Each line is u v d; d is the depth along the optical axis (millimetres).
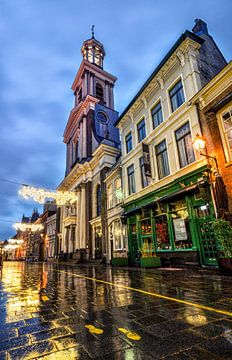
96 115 31234
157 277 8156
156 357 2219
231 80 9109
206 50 12898
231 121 8984
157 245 12484
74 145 35031
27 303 4773
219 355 2229
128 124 17734
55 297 5359
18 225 27031
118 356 2260
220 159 9086
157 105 14438
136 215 14742
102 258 19109
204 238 9594
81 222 24891
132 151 16297
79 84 37562
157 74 13906
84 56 42031
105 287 6531
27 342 2668
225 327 2945
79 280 8578
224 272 7469
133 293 5395
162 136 13156
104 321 3373
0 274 12484
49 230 40344
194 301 4340
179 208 11188
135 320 3355
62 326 3209
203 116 10383
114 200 18594
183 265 10328
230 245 7309
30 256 50469
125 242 16188
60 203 16109
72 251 27203
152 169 13656
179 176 11328
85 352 2367
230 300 4344
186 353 2285
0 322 3453
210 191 9344
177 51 12453
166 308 3934
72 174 29094
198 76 11438
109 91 36781
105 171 21625
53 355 2320
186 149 11398
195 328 2939
